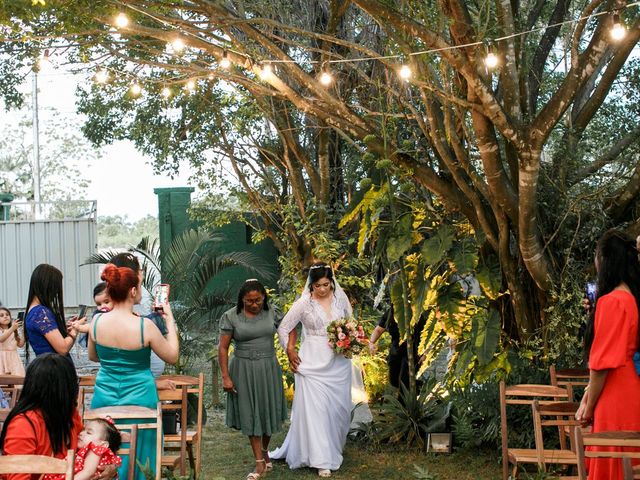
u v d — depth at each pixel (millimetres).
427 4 8594
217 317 12312
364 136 9516
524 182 8305
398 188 10047
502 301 9703
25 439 4738
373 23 12883
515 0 9273
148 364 6434
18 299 19000
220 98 15984
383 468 8547
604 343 5320
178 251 12344
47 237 19094
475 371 9188
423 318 10211
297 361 8641
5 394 7871
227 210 18656
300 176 16266
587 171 9734
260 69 8977
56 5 8289
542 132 7996
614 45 9594
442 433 8984
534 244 8719
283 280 15531
